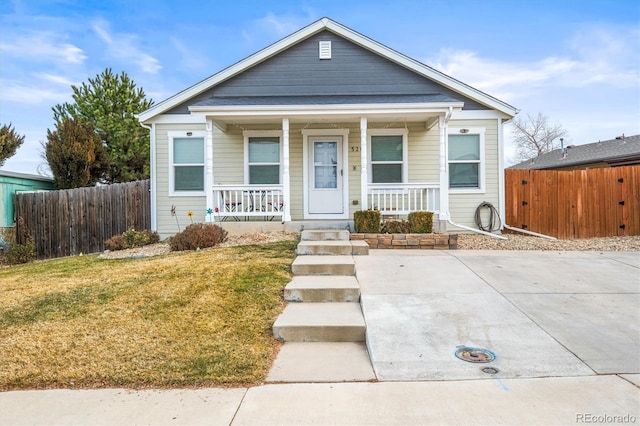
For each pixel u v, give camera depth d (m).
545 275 5.86
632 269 6.23
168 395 2.96
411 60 9.95
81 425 2.59
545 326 4.07
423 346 3.67
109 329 4.05
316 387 3.04
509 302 4.73
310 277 5.68
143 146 16.56
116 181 16.19
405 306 4.61
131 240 9.02
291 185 10.20
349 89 10.13
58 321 4.26
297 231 8.85
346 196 10.13
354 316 4.36
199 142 10.22
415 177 10.09
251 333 4.03
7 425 2.61
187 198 10.22
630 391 2.88
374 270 6.06
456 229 9.96
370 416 2.62
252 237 8.52
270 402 2.82
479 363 3.35
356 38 9.99
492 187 9.99
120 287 5.27
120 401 2.89
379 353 3.55
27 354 3.60
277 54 10.20
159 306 4.59
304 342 4.02
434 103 8.52
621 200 9.91
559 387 2.96
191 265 6.14
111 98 16.42
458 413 2.63
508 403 2.74
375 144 10.17
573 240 9.22
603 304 4.67
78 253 10.56
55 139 13.07
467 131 9.97
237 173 10.21
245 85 10.21
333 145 10.21
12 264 9.78
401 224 8.30
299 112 8.73
